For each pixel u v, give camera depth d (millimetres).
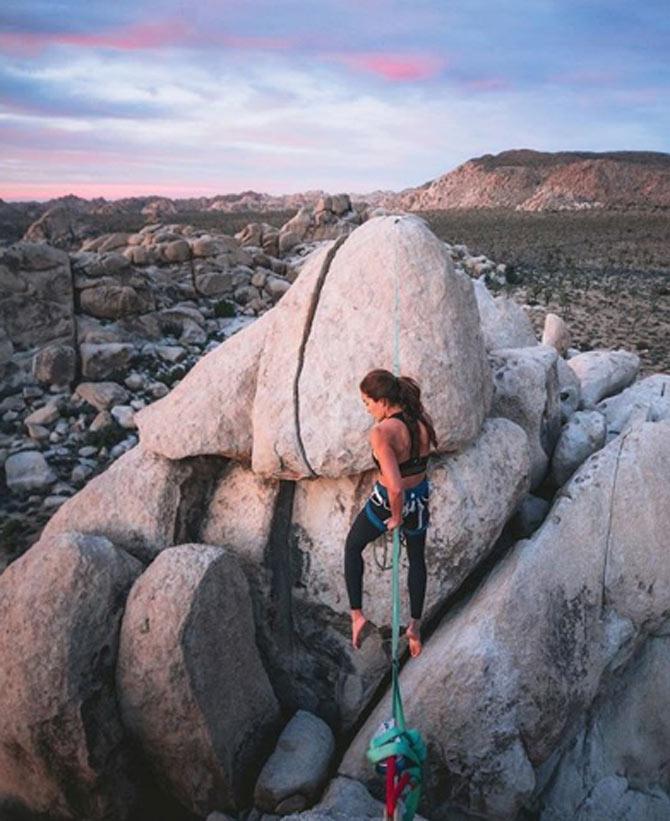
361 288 6789
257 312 26062
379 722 6250
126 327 21016
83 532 7207
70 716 5750
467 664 6012
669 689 7059
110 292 20734
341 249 7133
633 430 7289
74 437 15438
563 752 6688
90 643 5895
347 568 4922
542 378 7969
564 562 6621
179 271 26141
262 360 7062
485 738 5945
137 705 5949
